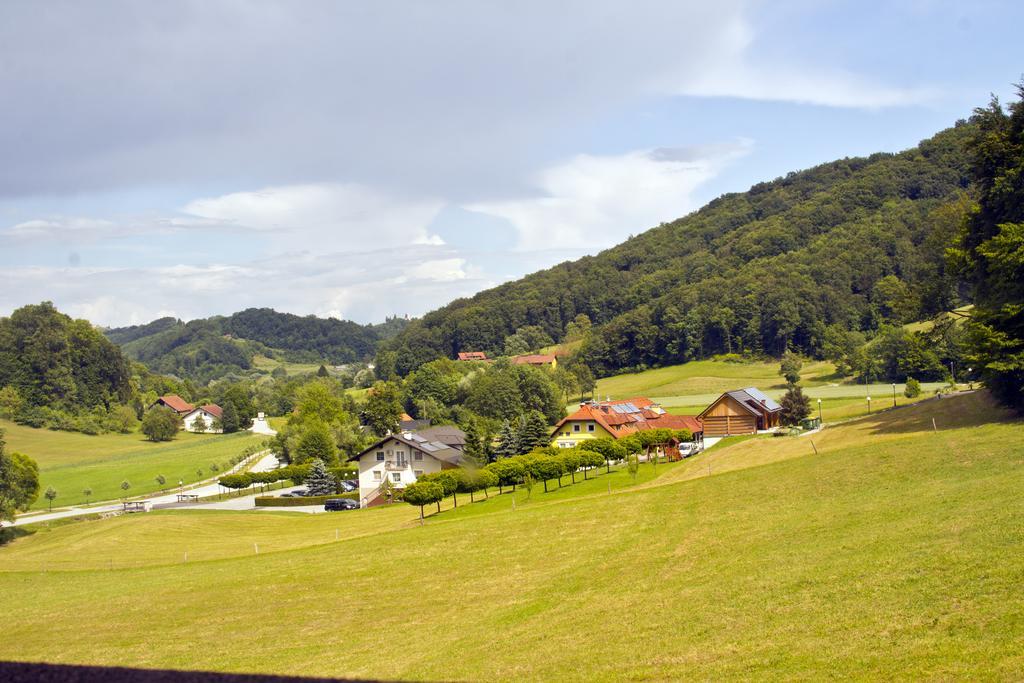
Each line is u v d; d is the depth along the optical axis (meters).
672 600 24.09
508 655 21.41
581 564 31.72
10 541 67.19
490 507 60.06
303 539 56.12
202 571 41.72
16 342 193.25
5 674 11.70
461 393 159.38
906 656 16.14
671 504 40.81
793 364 147.62
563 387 163.25
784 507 35.00
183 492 104.75
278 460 117.12
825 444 57.53
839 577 22.20
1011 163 52.25
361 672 21.11
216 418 195.50
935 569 20.75
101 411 193.00
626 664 19.06
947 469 34.88
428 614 28.06
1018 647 15.30
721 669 17.56
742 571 25.52
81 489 110.56
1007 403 50.81
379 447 88.38
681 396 149.75
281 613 30.62
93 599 36.53
